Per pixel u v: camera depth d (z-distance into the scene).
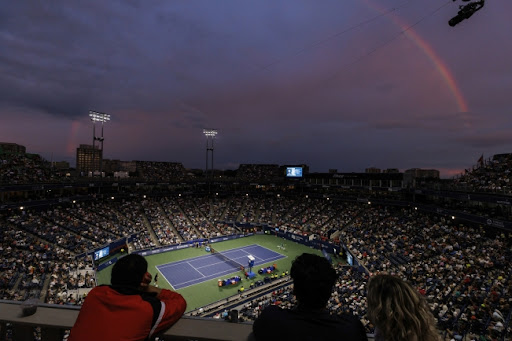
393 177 65.81
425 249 41.66
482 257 34.28
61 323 2.90
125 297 2.68
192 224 68.12
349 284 35.47
